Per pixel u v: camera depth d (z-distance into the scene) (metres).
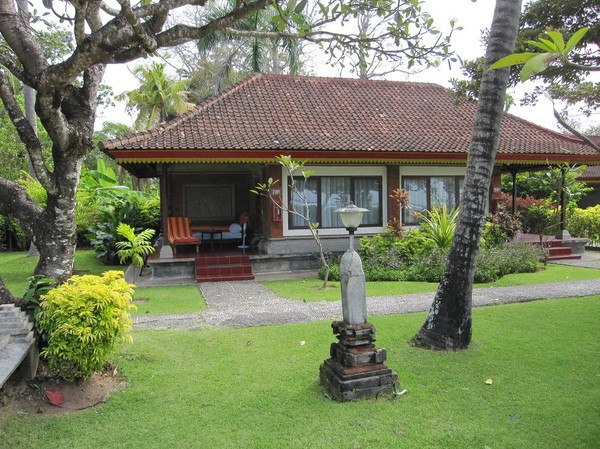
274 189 12.50
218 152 11.41
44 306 4.55
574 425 3.97
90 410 4.36
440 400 4.46
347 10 4.56
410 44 4.94
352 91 16.12
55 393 4.52
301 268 12.81
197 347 5.94
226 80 25.36
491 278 10.42
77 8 3.42
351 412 4.22
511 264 11.55
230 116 13.10
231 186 16.12
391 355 5.60
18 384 4.62
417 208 14.29
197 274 11.55
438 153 12.95
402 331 6.52
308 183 13.24
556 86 5.93
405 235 12.47
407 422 4.04
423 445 3.70
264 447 3.69
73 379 4.69
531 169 16.70
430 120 15.09
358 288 4.57
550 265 12.96
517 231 13.90
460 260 5.79
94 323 4.54
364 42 4.96
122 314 4.78
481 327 6.66
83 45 3.67
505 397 4.51
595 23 7.04
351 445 3.71
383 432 3.88
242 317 7.53
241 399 4.52
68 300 4.56
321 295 9.28
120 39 3.78
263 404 4.40
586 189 18.44
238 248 14.55
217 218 16.08
